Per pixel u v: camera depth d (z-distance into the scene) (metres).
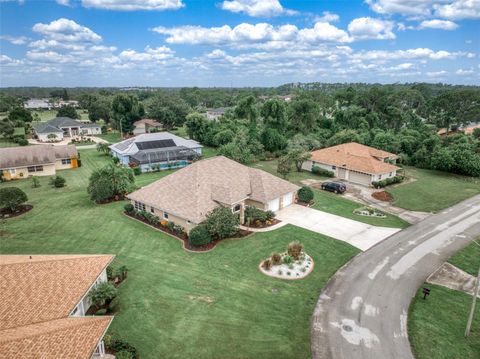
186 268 24.67
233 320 19.09
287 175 52.72
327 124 89.19
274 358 16.47
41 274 18.78
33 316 16.41
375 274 24.25
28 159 53.06
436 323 19.17
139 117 102.19
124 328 18.38
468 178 52.47
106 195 38.56
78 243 28.86
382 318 19.52
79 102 188.50
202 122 82.38
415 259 26.53
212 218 28.58
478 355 16.86
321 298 21.33
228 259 26.02
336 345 17.36
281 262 25.56
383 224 33.53
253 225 32.22
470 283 23.41
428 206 39.19
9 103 157.62
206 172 35.06
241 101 90.44
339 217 35.12
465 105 97.12
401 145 63.59
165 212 31.80
